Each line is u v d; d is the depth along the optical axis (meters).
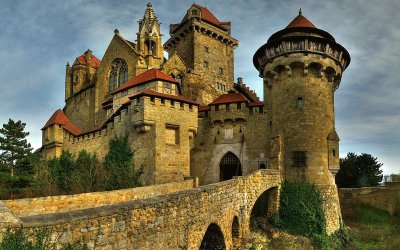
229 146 46.38
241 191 31.81
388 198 55.22
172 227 17.94
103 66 65.12
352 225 48.16
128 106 42.81
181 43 70.31
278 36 43.47
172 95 43.09
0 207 11.26
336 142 41.44
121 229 14.11
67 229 11.95
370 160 72.75
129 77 60.09
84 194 23.72
